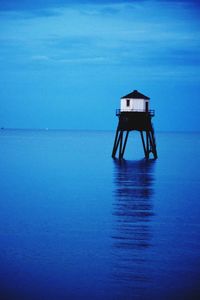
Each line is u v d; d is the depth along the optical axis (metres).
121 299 20.31
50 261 24.39
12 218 33.75
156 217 34.34
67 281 22.00
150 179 56.19
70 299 20.34
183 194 44.66
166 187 49.28
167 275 22.64
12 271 23.11
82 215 34.84
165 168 69.50
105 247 26.69
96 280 22.08
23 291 21.00
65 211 36.28
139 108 71.56
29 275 22.62
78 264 24.02
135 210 36.78
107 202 40.06
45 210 36.66
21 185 50.97
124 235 29.23
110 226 31.41
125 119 73.38
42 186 50.03
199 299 20.31
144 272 23.00
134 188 48.38
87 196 43.22
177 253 25.77
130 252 25.91
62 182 53.34
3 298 20.38
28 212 35.91
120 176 58.91
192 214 35.53
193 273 22.94
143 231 30.27
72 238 28.52
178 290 21.11
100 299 20.31
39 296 20.59
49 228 30.81
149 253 25.72
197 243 27.66
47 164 75.75
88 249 26.31
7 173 62.91
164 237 28.86
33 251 25.92
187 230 30.61
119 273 22.88
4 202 40.12
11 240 27.98
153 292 20.91
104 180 54.91
